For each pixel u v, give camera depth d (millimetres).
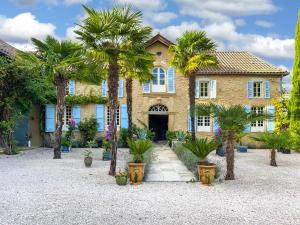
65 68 18953
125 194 10727
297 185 12508
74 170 15258
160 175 14164
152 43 29125
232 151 13312
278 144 17734
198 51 24641
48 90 26688
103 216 8359
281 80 29172
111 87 14242
